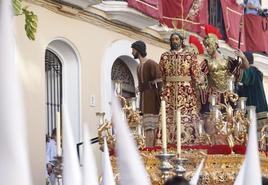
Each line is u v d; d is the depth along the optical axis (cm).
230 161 1728
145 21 2611
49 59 2375
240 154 1739
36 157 2150
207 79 1989
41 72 2197
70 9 2314
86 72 2409
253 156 463
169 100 1917
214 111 1831
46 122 2342
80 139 2359
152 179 1688
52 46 2348
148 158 1714
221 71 1975
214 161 1725
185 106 1906
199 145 1816
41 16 2212
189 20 2686
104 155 541
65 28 2320
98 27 2477
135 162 439
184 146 1794
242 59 2047
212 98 1855
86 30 2420
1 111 341
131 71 2738
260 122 2144
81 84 2384
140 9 2545
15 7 1681
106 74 2498
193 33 2706
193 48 2112
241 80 2180
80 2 2327
